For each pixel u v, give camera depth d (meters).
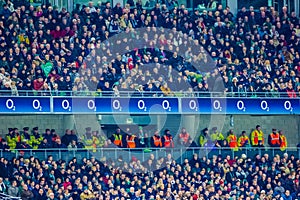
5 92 106.88
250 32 117.25
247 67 115.06
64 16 112.38
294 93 114.25
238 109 112.69
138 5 115.56
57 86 108.44
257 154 112.38
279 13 119.69
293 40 117.94
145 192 107.25
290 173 111.81
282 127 117.50
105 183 106.44
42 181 104.31
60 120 111.88
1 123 110.44
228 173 110.19
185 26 115.25
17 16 110.62
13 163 104.56
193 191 108.25
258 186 110.31
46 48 110.12
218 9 117.62
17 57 108.62
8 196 102.25
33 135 107.38
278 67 115.81
